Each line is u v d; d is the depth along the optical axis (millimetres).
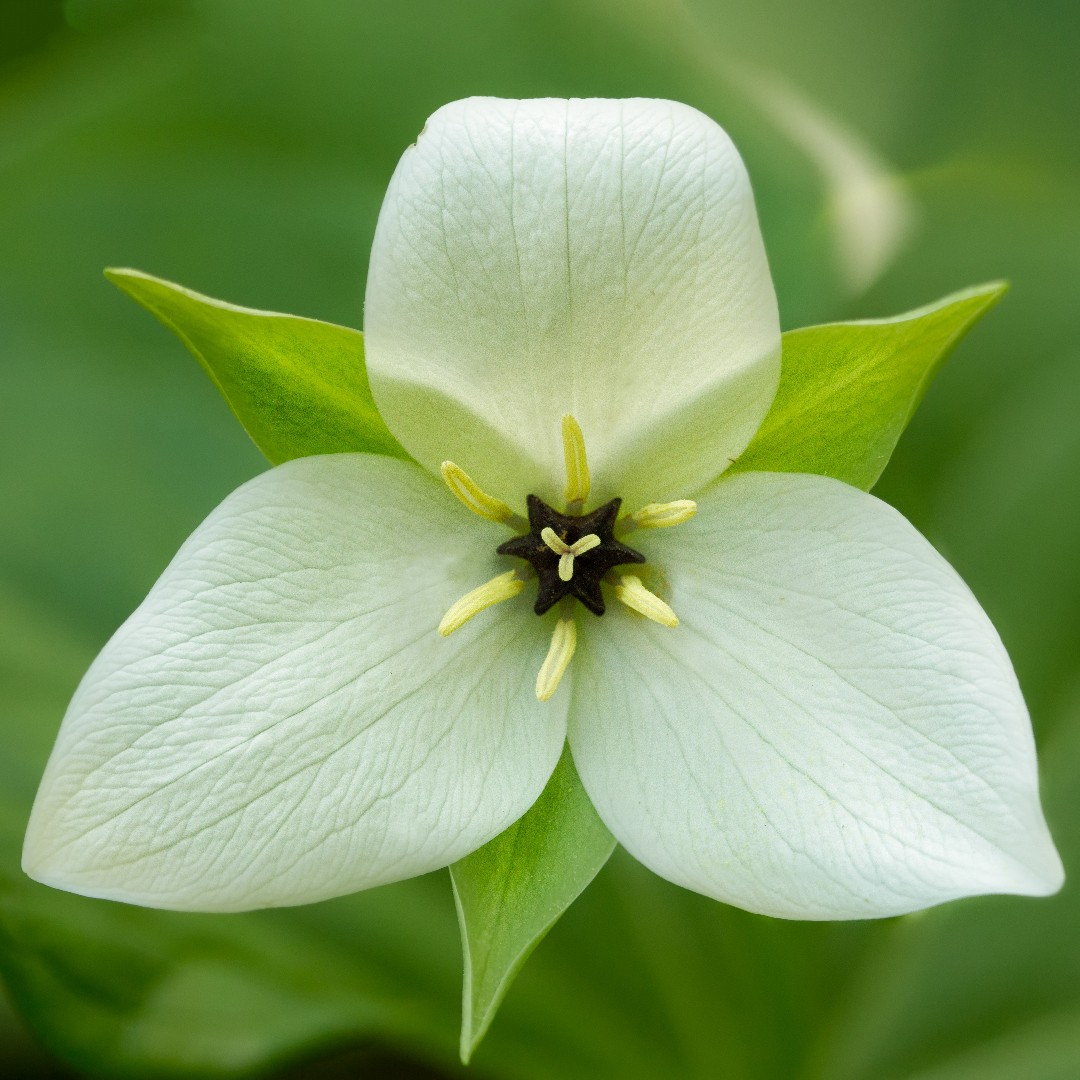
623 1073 422
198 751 373
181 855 372
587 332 377
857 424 380
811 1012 426
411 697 380
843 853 372
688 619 383
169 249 450
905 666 374
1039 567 439
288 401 382
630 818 379
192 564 376
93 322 447
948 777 370
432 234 374
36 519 436
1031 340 450
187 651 375
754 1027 425
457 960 419
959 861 368
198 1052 408
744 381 376
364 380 380
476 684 383
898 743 373
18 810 414
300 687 377
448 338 376
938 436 448
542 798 383
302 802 375
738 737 378
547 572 385
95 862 371
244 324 376
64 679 426
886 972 431
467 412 381
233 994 411
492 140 373
